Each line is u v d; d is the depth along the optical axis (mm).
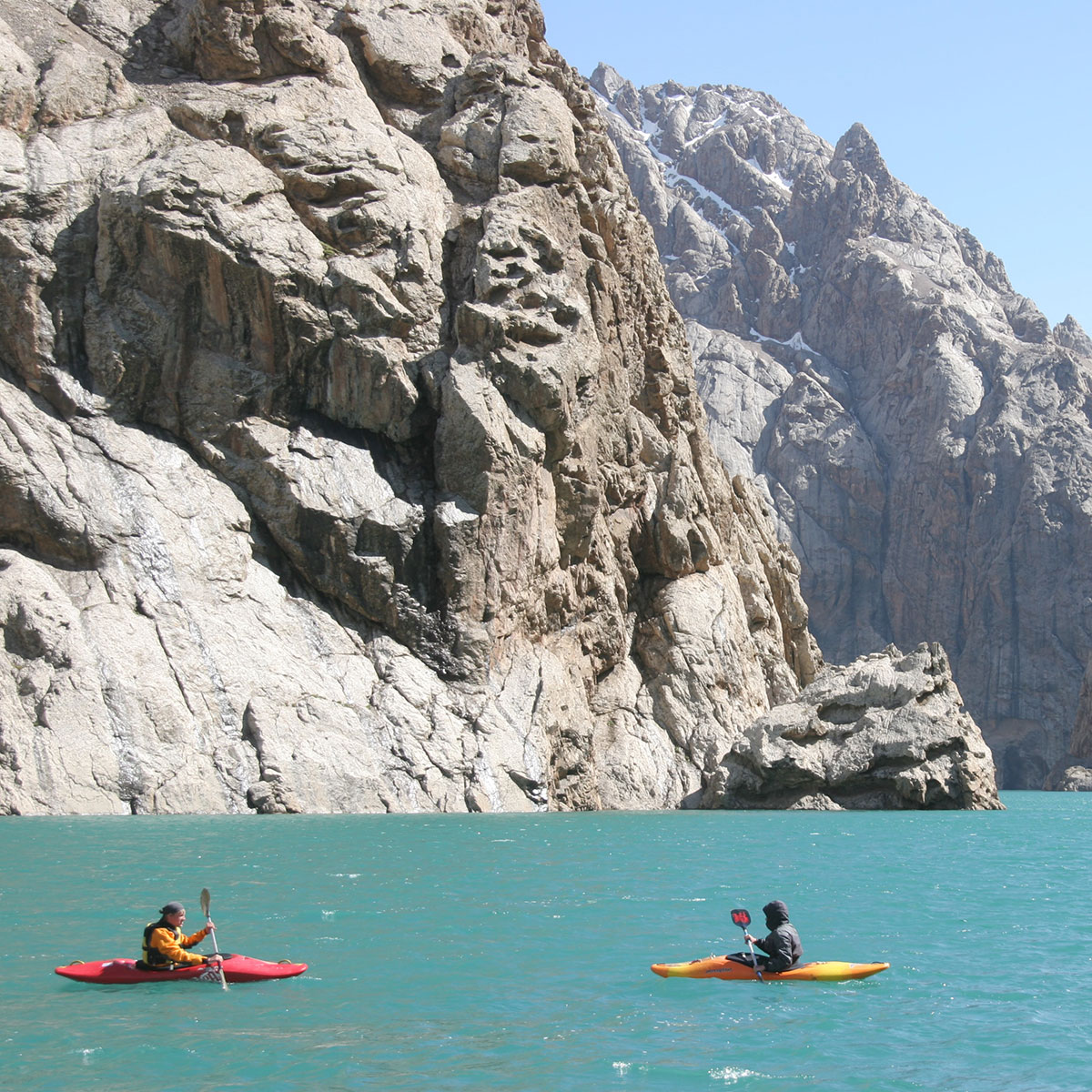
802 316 196500
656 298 68062
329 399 50500
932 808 50188
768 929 19797
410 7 66000
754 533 74938
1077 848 35688
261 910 21531
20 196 48844
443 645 48750
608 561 57594
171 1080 12430
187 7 60031
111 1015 14891
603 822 42094
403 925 20453
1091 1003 15992
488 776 45875
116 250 49031
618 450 60188
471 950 18609
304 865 27266
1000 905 23859
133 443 47719
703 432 69438
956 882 27219
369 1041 13867
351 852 29938
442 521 48906
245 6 58000
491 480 49938
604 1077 12789
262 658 45031
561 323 54312
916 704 51562
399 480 50750
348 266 51281
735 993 16406
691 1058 13445
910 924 21594
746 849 33281
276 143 53906
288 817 40156
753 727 52469
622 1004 15727
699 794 52969
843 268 193625
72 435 46812
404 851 30562
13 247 48031
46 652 41188
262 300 49500
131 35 59188
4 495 44281
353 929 20000
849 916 22297
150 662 42594
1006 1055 13703
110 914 20766
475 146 58688
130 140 52281
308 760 42969
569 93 68812
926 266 196500
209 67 58094
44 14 57844
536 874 26953
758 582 68688
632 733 54875
